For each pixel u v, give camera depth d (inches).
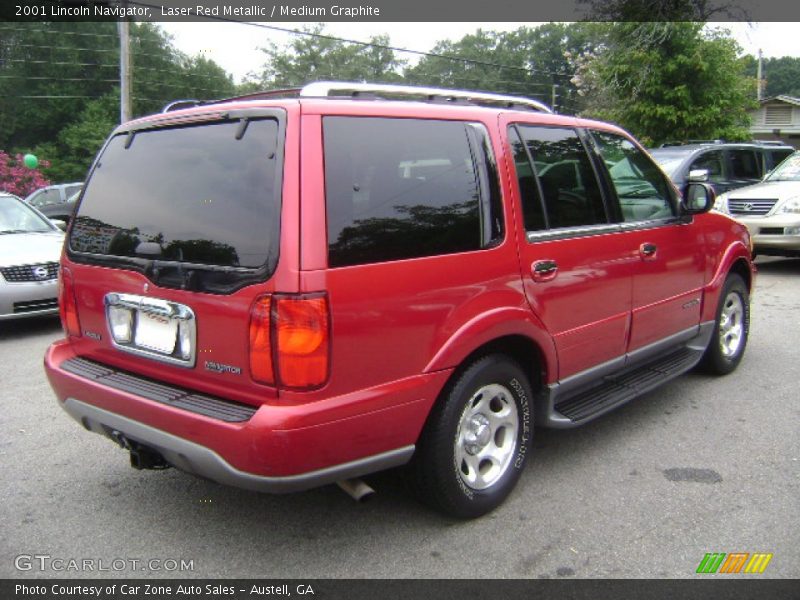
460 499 126.1
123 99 844.0
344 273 104.0
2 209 327.0
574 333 145.3
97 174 135.5
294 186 102.0
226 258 107.1
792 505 134.9
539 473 151.3
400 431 113.1
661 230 171.5
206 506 139.0
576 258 144.1
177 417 108.3
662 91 701.9
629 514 132.7
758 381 211.5
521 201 134.3
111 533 129.2
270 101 109.5
